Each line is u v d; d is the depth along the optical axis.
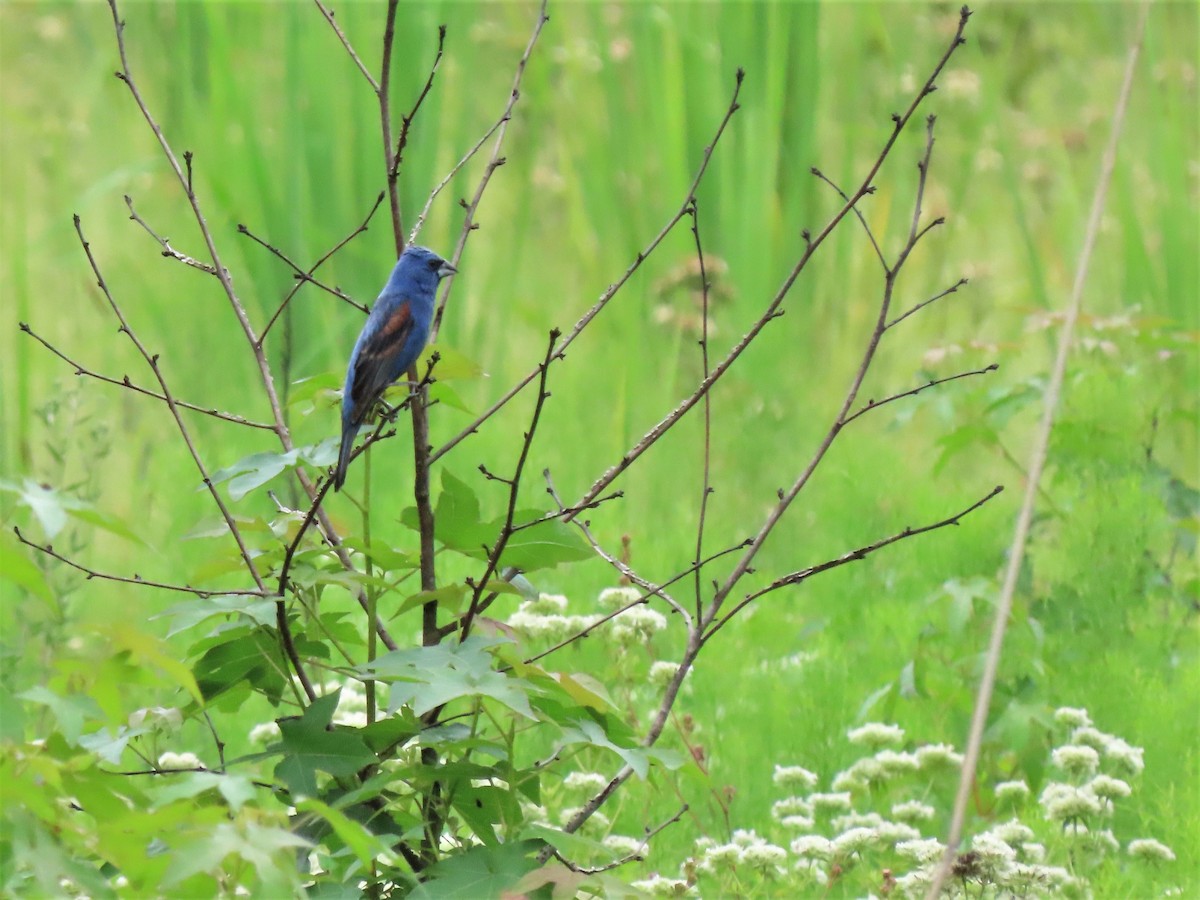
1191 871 7.66
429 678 4.68
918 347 17.72
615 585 11.84
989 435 11.69
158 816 3.70
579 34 21.61
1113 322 12.19
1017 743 8.34
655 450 14.95
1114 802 8.28
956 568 10.87
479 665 4.82
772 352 16.52
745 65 18.17
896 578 11.48
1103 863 7.75
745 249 17.52
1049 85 21.92
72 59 22.34
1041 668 8.84
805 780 8.21
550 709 5.23
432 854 5.37
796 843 7.27
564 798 8.58
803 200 18.31
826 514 12.55
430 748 5.54
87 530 12.17
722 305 17.11
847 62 20.52
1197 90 21.28
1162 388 13.29
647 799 8.50
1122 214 17.77
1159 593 11.05
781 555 12.80
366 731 5.20
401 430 14.88
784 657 10.69
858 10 20.48
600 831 7.36
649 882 6.70
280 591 5.25
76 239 18.42
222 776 3.88
